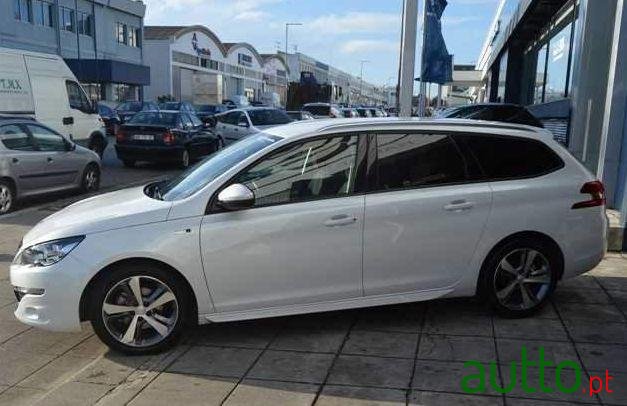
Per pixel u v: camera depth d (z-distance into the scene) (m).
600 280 5.98
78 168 11.45
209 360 4.31
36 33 38.88
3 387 4.09
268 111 18.53
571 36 14.09
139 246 4.25
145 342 4.41
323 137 4.61
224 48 72.25
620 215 7.15
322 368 4.13
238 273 4.39
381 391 3.79
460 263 4.76
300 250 4.45
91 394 3.85
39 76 14.38
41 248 4.31
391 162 4.67
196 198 4.40
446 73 13.85
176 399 3.74
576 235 4.95
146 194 5.00
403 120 4.80
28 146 10.23
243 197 4.29
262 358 4.32
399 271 4.66
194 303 4.43
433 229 4.65
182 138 16.42
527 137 4.95
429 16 13.65
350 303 4.63
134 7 50.03
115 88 45.22
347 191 4.57
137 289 4.34
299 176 4.54
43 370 4.33
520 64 24.72
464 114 14.04
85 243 4.26
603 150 8.05
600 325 4.81
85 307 4.32
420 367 4.11
